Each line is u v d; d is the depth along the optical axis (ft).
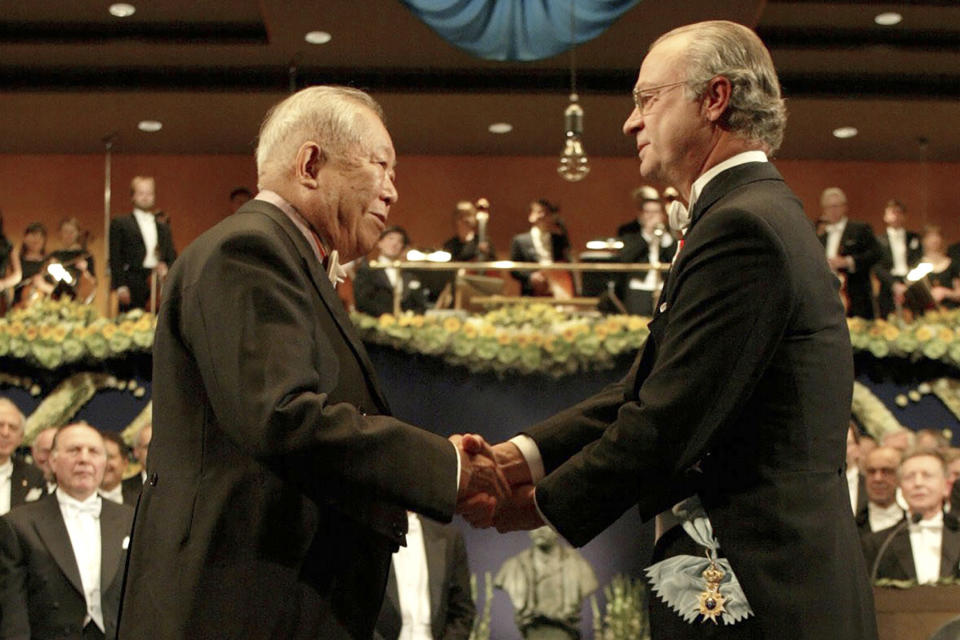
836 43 47.98
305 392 8.99
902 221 48.47
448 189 58.18
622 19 43.91
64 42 47.37
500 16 39.91
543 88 49.73
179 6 45.91
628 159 58.08
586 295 36.42
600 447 9.66
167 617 9.18
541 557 28.81
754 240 9.24
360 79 49.73
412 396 29.73
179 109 52.06
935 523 26.73
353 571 9.61
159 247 43.68
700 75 10.21
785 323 9.16
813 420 9.25
